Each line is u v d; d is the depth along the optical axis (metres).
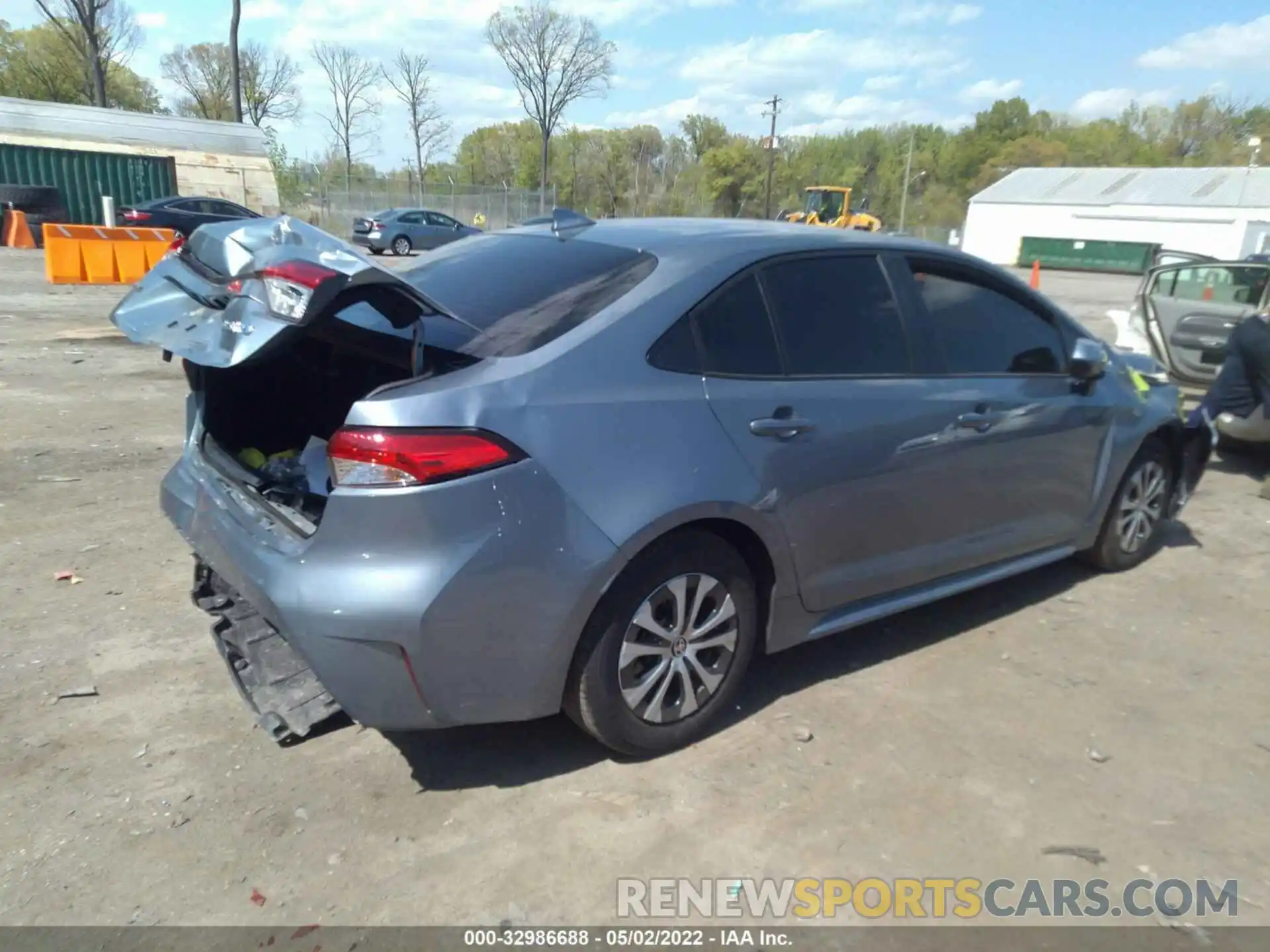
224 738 3.26
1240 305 8.16
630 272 3.29
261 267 2.67
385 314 2.83
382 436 2.62
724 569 3.23
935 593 4.03
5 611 4.05
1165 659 4.13
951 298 3.99
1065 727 3.55
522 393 2.79
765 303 3.38
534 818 2.93
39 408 7.49
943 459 3.80
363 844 2.79
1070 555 4.84
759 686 3.76
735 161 70.62
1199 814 3.08
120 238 16.38
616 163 71.62
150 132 32.75
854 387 3.52
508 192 46.09
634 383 2.99
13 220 22.20
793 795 3.08
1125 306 24.39
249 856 2.71
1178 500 5.34
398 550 2.64
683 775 3.17
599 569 2.85
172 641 3.88
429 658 2.68
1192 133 88.88
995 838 2.93
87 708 3.38
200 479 3.37
